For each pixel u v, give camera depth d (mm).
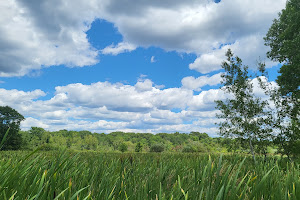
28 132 73812
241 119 11352
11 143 46531
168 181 2377
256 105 11438
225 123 12031
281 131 10875
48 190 1689
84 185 2172
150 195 1935
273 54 16703
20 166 2193
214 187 1595
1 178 1794
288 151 10227
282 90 13297
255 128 10914
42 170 2305
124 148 61312
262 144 10672
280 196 1694
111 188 2012
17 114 49375
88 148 73250
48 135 73938
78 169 2756
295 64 12719
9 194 1596
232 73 12133
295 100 12664
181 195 1629
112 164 3393
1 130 45562
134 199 1846
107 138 120250
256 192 1631
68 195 1497
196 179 1824
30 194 1532
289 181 1997
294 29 14258
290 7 15266
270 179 2162
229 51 12328
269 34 16828
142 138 130000
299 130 10555
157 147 47438
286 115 11562
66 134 112938
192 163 4500
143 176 2922
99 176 2721
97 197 1759
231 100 11969
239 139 11531
